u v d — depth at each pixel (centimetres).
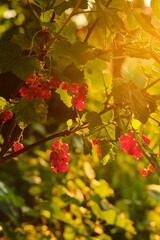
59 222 548
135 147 282
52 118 599
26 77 229
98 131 274
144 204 674
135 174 707
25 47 235
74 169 556
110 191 530
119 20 249
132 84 257
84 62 233
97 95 567
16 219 538
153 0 265
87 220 538
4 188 504
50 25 245
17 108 250
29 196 631
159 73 293
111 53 279
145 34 284
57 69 237
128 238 626
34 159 615
